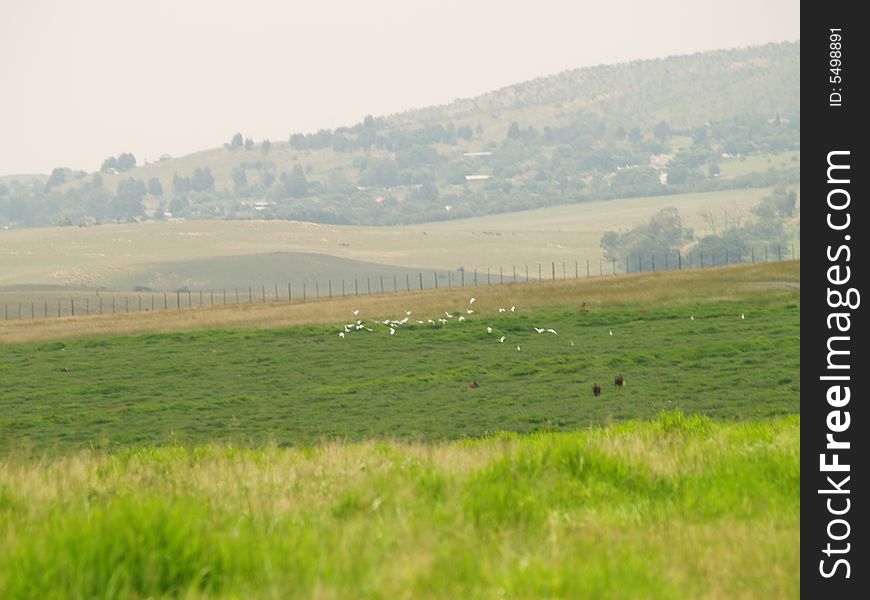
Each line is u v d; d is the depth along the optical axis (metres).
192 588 27.89
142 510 32.44
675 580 30.25
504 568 29.22
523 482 43.81
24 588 27.41
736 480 45.34
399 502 40.56
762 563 33.00
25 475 56.12
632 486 46.16
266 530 35.12
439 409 167.75
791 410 142.25
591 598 27.75
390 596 27.42
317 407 177.38
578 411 156.38
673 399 161.62
